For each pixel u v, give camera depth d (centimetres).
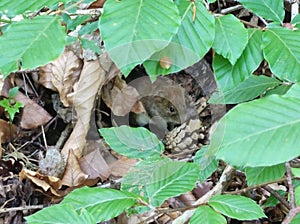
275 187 84
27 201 84
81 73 87
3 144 92
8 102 89
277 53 59
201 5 57
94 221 51
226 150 43
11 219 82
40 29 53
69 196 55
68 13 77
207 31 56
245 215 54
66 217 51
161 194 60
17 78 96
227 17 60
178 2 57
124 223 80
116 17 52
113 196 55
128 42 51
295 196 57
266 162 42
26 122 93
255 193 84
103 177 87
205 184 85
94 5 89
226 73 61
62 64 90
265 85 69
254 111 43
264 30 62
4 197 84
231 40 59
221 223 53
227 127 43
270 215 84
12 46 53
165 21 52
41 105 96
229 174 75
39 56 53
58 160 85
